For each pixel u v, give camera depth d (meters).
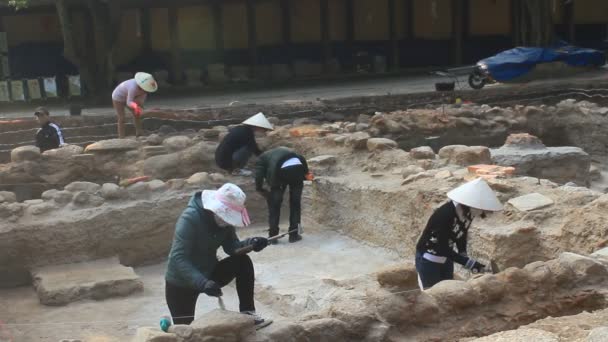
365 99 19.83
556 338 4.73
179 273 5.92
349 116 18.94
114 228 10.47
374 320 5.43
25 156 12.18
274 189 10.86
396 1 32.41
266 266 9.75
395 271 5.59
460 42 32.56
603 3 34.28
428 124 15.70
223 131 14.27
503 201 8.84
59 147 12.90
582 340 4.64
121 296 9.23
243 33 29.91
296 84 28.80
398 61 32.16
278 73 29.88
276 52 30.69
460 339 5.32
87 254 10.26
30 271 9.88
